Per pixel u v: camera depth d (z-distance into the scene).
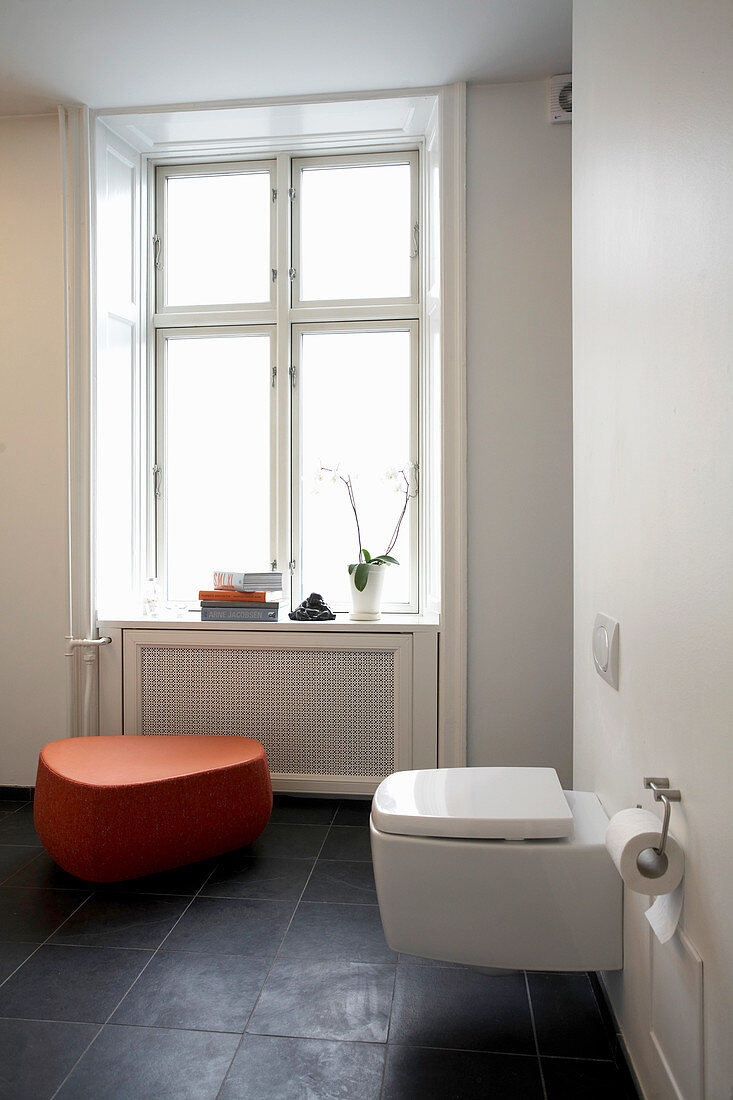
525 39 2.59
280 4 2.38
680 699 1.15
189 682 3.13
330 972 1.92
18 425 3.07
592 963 1.61
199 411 3.47
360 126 3.14
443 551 2.90
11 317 3.06
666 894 1.17
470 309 2.89
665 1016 1.28
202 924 2.14
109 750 2.66
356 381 3.37
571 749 2.89
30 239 3.05
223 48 2.63
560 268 2.87
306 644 3.04
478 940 1.63
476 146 2.88
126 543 3.34
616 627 1.54
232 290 3.44
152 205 3.46
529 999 1.83
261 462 3.43
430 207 3.20
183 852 2.40
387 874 1.65
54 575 3.08
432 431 3.25
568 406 2.87
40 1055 1.62
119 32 2.53
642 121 1.30
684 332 1.09
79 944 2.04
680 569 1.13
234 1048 1.64
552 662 2.89
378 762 3.06
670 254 1.15
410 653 2.99
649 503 1.29
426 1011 1.78
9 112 3.04
